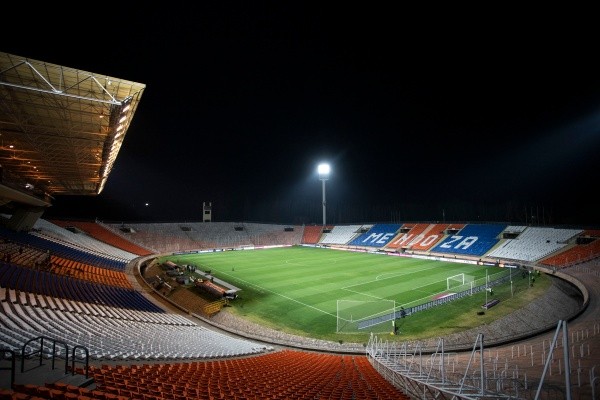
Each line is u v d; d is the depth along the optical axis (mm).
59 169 33594
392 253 64438
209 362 13938
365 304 30578
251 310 29734
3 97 17250
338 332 24719
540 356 16531
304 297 32938
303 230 87875
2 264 24219
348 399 9477
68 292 23781
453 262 52531
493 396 7625
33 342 11375
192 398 8117
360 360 18469
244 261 55188
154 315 24797
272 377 12328
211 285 35906
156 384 9203
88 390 7082
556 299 31625
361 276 41938
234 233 82000
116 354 12680
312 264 51469
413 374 12609
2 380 7586
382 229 76000
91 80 16359
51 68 15211
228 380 10922
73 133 22297
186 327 23109
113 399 6777
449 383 10031
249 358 16578
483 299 31469
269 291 35344
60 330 14305
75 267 32812
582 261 42062
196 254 65688
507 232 57656
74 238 50562
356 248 71688
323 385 11555
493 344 21625
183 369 11797
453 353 19969
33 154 27750
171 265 48125
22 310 16141
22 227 38438
